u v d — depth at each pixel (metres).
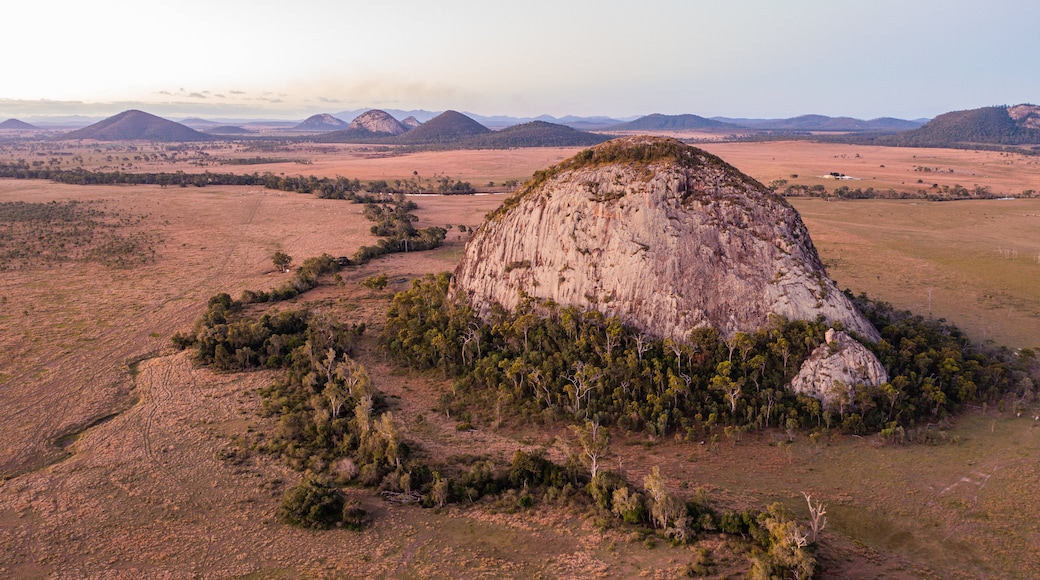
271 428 71.06
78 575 46.81
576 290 89.81
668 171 90.56
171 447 66.62
